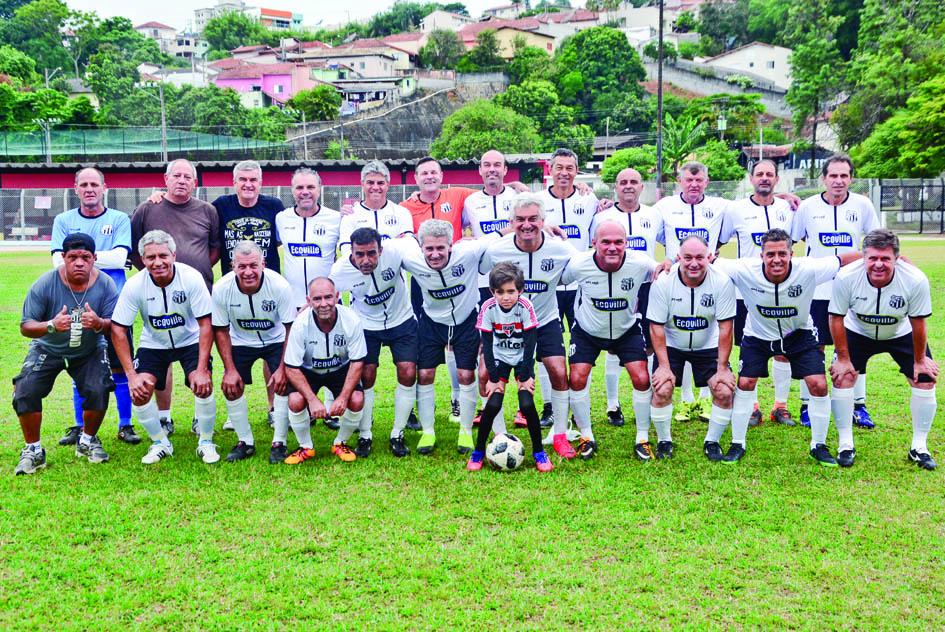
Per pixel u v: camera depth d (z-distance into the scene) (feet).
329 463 19.83
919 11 159.33
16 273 62.18
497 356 19.17
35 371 18.69
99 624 12.08
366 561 14.06
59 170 115.75
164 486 17.90
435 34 345.72
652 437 22.30
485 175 24.31
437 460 20.11
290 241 22.91
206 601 12.78
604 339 20.53
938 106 114.73
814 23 207.62
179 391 28.07
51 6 347.15
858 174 128.57
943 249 81.66
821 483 17.87
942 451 19.95
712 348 20.51
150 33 542.98
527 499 17.08
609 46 279.28
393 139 227.81
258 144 182.91
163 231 20.27
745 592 12.98
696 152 178.91
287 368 19.57
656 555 14.29
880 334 19.80
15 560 14.14
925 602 12.60
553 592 13.01
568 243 20.62
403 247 20.57
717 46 362.33
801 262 19.35
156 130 162.61
